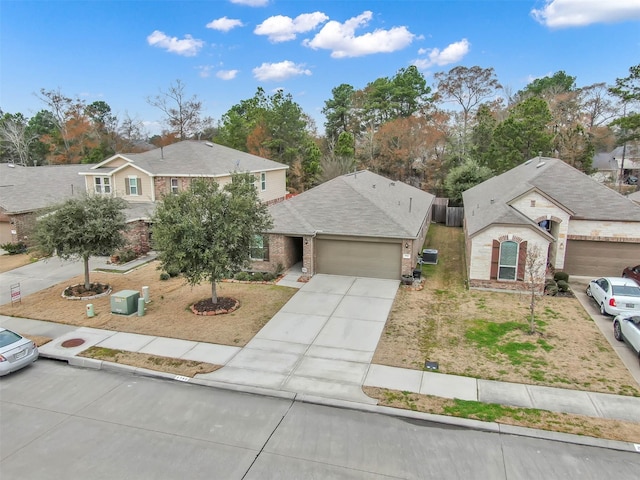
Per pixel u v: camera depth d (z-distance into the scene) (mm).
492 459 9531
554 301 18953
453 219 37250
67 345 15180
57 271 24109
